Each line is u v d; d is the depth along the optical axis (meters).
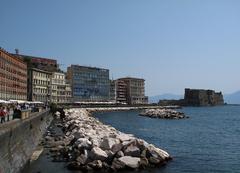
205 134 76.19
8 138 27.28
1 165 24.59
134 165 33.31
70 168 33.41
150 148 36.69
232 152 48.81
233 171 36.25
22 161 32.34
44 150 42.34
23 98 145.00
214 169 37.06
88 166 32.81
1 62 108.25
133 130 85.00
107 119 133.38
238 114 195.25
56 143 46.75
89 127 59.22
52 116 112.00
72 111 128.00
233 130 88.00
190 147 53.69
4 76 112.19
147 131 82.25
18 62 134.88
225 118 152.12
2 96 109.50
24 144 35.78
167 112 158.38
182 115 155.38
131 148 35.31
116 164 33.00
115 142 36.34
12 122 35.50
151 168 34.72
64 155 38.44
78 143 39.19
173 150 49.97
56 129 73.06
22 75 143.25
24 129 36.62
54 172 32.25
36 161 36.53
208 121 129.12
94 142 37.91
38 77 177.50
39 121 56.78
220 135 74.50
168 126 100.31
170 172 34.09
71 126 66.06
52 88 197.12
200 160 41.81
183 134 75.56
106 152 34.72
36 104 115.50
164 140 63.09
